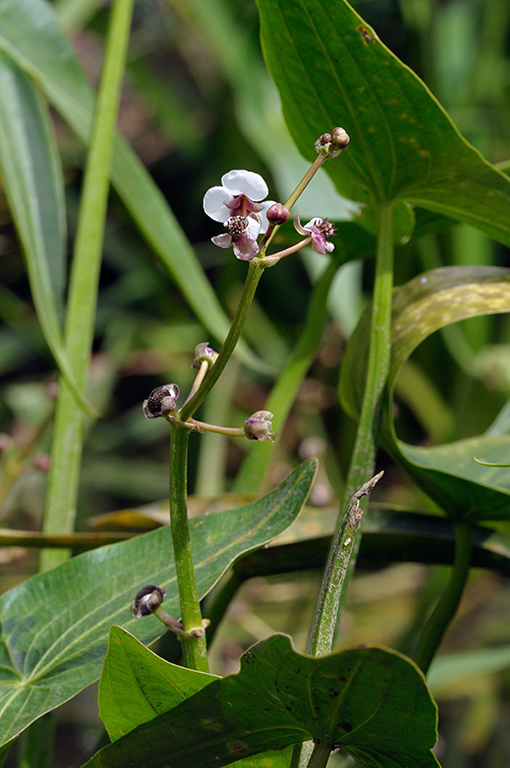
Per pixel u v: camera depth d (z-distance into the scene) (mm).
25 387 1729
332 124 670
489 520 694
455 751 1477
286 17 642
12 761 1317
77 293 774
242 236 590
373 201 692
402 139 660
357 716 595
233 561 636
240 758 625
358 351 703
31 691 632
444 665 1144
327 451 1825
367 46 637
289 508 652
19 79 821
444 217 752
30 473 1053
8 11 837
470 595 1677
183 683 603
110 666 602
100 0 1717
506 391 1535
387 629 1608
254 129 1541
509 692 1573
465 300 699
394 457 696
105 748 621
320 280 818
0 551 866
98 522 765
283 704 601
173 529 608
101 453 1884
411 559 712
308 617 1551
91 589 662
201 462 1277
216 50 1639
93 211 789
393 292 708
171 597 648
